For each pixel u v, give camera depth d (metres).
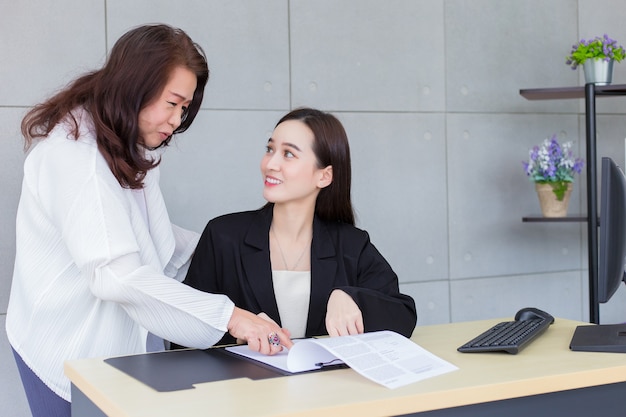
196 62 1.75
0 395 2.80
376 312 1.77
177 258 2.19
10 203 2.79
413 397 1.23
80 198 1.58
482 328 1.94
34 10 2.80
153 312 1.56
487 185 3.62
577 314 3.86
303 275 1.98
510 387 1.32
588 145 3.24
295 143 1.92
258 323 1.58
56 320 1.70
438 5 3.48
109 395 1.25
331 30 3.28
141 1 2.95
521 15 3.66
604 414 1.44
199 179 3.06
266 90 3.16
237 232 2.02
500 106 3.63
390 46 3.39
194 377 1.37
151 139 1.79
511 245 3.68
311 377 1.37
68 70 2.84
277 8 3.18
